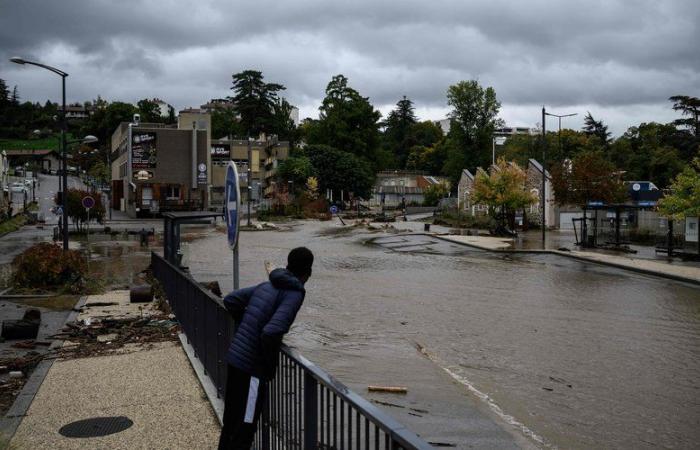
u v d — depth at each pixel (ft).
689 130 294.05
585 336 43.73
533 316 51.57
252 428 14.69
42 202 282.77
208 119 258.57
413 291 65.98
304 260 15.19
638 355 38.14
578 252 108.88
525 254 109.81
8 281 64.23
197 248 116.78
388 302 58.44
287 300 14.21
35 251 58.03
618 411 27.37
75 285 56.59
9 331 35.29
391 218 222.89
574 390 30.48
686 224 101.65
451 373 33.09
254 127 422.82
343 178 323.57
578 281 74.79
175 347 32.55
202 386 24.71
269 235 154.92
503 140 384.88
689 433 24.76
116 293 55.52
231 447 14.64
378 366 34.35
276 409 15.93
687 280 73.92
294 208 258.78
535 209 183.83
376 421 9.05
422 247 123.54
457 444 22.81
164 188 238.89
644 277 79.15
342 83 359.25
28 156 483.92
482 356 37.35
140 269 79.20
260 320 14.65
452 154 328.90
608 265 91.25
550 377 32.83
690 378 32.89
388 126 542.16
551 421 25.81
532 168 185.88
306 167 300.81
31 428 20.51
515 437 23.70
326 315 51.19
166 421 20.98
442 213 228.02
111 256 97.60
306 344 39.99
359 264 93.97
